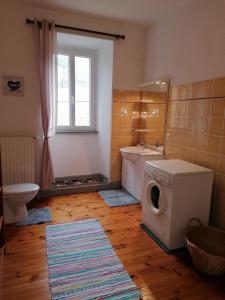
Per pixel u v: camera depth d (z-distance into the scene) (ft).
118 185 12.13
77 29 9.73
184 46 8.50
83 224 8.23
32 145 9.54
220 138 6.98
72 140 12.42
